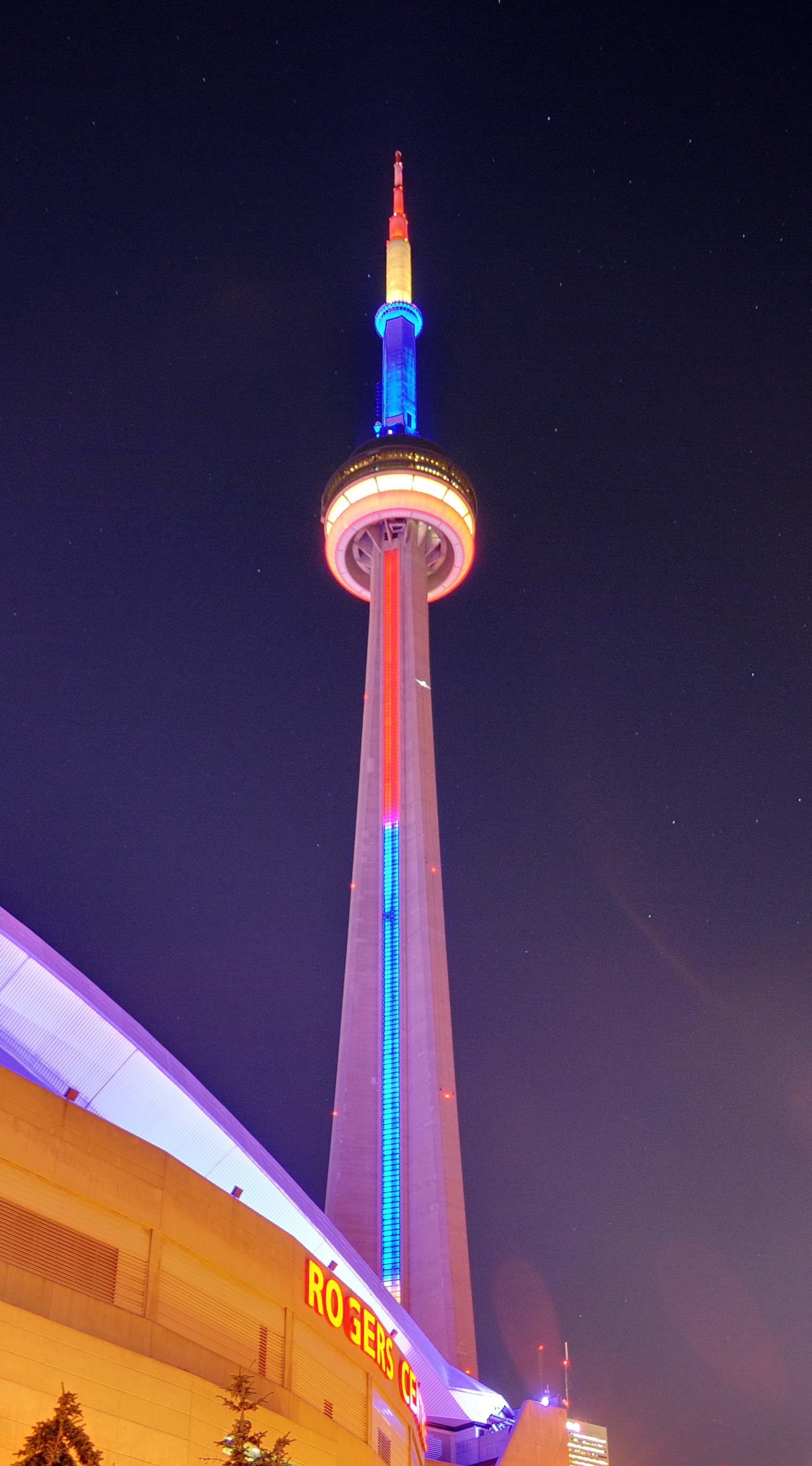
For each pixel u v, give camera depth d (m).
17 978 37.03
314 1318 37.72
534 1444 79.44
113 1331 27.23
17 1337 24.42
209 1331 31.66
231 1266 33.12
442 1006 115.88
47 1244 26.86
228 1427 30.03
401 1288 104.38
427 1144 109.19
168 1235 30.47
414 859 124.62
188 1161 43.66
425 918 120.06
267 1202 47.50
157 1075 40.31
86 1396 25.62
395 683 137.75
